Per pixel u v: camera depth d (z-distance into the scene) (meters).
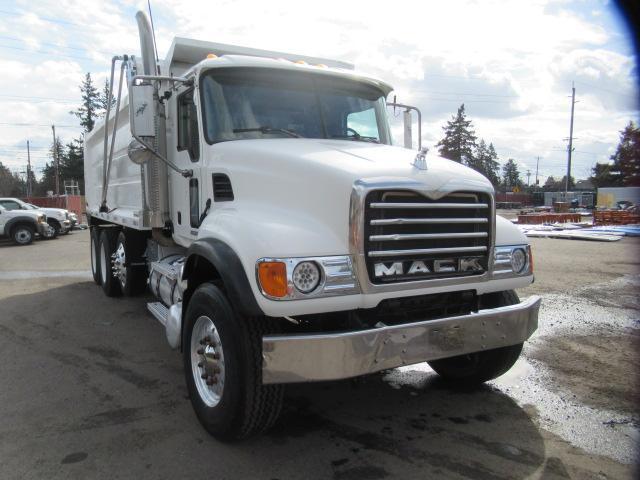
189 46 5.62
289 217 3.72
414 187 3.57
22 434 3.92
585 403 4.46
